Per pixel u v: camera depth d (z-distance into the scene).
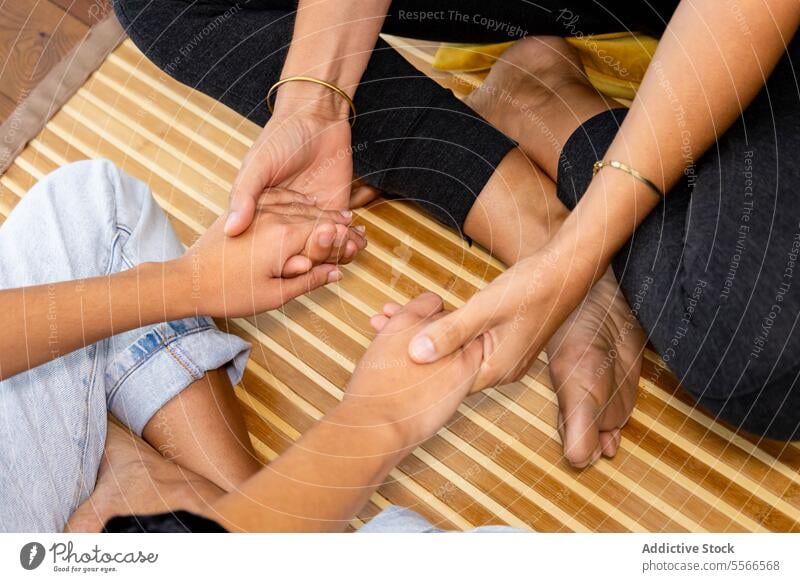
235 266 0.79
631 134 0.73
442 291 0.97
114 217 0.85
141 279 0.75
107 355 0.81
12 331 0.69
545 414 0.90
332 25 0.85
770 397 0.77
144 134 1.11
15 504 0.71
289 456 0.69
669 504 0.84
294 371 0.93
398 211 1.03
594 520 0.83
